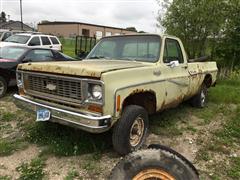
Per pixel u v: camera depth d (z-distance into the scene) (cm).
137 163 289
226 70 1289
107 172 394
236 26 1239
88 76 377
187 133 557
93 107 381
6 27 5319
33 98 458
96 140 472
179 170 280
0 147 448
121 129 407
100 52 579
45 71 422
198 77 666
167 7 1340
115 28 5394
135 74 431
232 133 560
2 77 777
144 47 528
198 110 731
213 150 479
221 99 840
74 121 387
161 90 493
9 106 696
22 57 838
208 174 399
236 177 394
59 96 413
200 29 1276
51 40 1684
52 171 391
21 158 425
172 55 557
